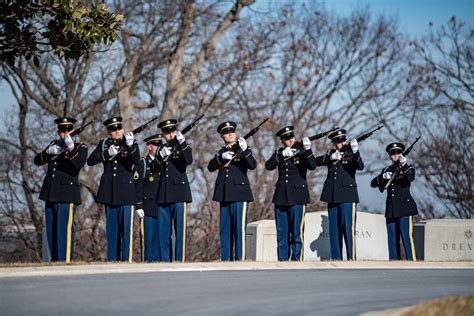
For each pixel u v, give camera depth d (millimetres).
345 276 20984
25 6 25891
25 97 51719
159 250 26688
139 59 54625
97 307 15688
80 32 25766
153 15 54875
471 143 53625
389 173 28688
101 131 51562
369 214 32375
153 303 16188
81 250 45219
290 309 15844
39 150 50844
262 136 55250
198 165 51188
